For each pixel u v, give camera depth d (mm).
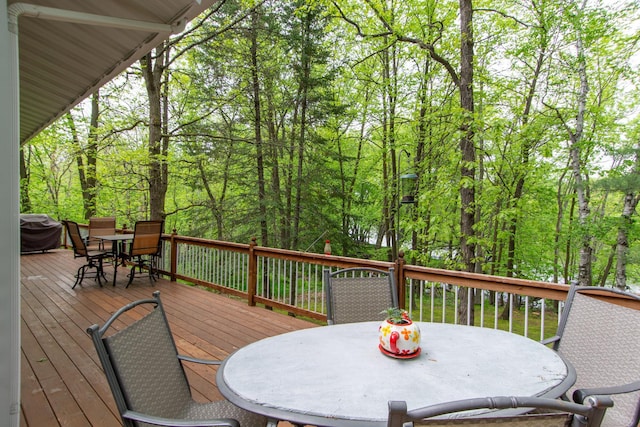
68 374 2932
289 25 9750
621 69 7391
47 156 14719
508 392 1314
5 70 1607
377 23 9023
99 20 2115
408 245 12500
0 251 1552
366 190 16031
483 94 8844
